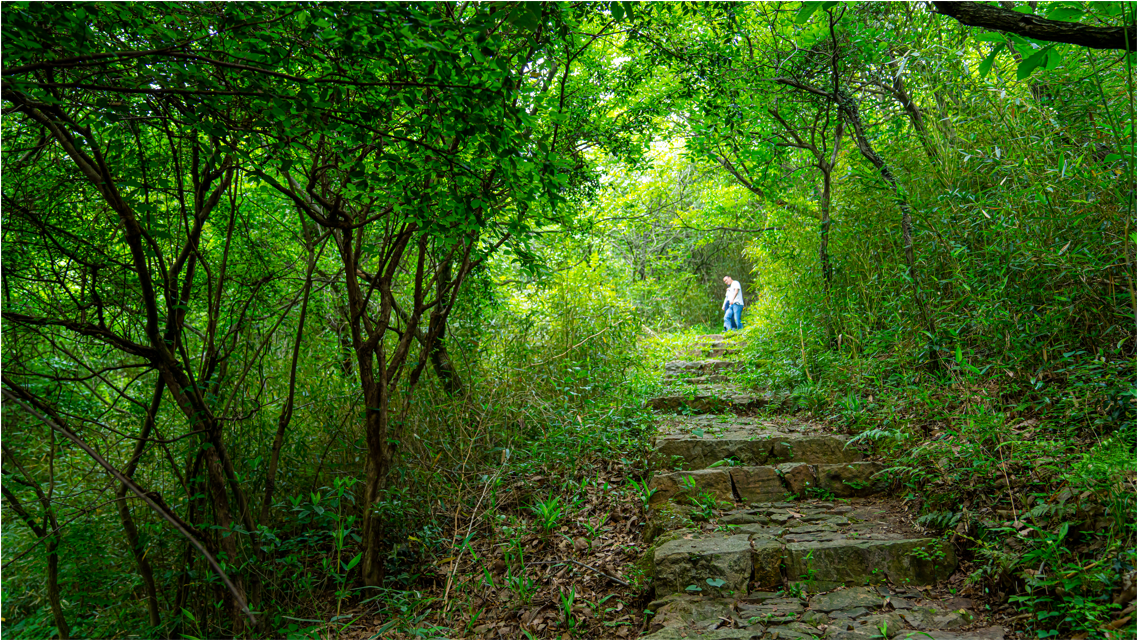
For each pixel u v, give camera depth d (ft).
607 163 16.74
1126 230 9.09
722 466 12.46
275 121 6.69
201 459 9.18
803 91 16.44
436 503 11.41
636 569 9.49
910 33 14.16
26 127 8.00
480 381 13.51
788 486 11.59
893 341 13.34
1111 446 8.39
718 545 9.30
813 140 16.75
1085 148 10.05
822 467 11.66
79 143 6.90
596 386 15.55
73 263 8.99
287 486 10.98
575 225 13.92
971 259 11.85
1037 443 8.94
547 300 17.12
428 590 9.89
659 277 39.34
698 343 24.71
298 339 9.65
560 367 15.44
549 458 12.42
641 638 7.84
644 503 11.30
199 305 10.72
